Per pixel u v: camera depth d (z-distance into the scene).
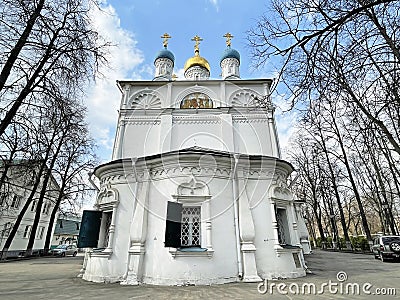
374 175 27.89
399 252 16.80
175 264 9.55
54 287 9.32
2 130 8.59
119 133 18.22
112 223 11.12
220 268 9.70
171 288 8.80
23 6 8.23
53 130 10.72
